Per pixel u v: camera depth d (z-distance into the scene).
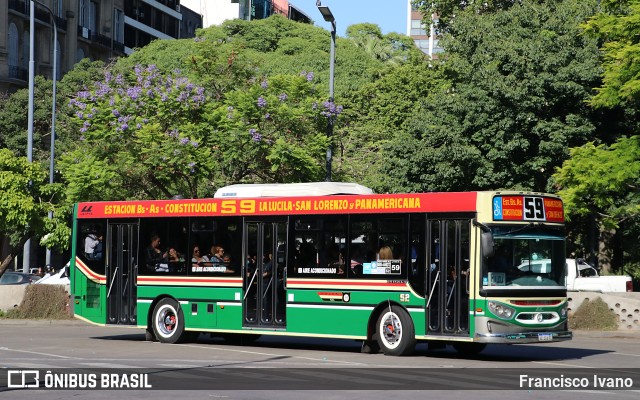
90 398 13.41
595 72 36.38
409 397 13.56
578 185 31.53
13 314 32.06
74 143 53.50
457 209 19.53
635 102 31.69
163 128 33.97
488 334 18.91
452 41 39.94
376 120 58.03
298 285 21.62
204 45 35.94
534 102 36.53
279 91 34.06
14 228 36.75
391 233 20.39
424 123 38.94
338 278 21.05
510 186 37.53
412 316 19.95
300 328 21.56
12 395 13.73
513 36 38.03
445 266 19.59
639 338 27.42
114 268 25.02
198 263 23.45
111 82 35.94
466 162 37.66
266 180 34.06
